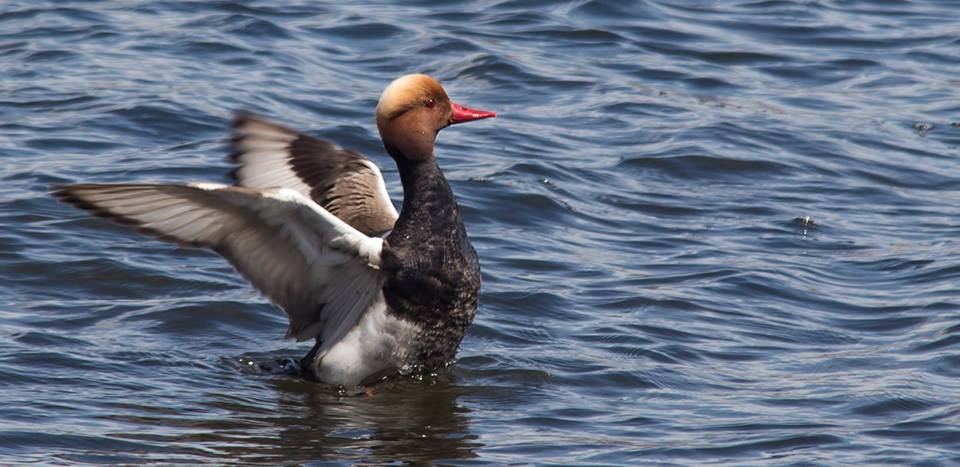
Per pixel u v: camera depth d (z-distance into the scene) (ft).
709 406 35.09
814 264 45.96
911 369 37.40
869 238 48.62
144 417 33.50
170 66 62.69
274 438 32.63
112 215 31.89
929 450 32.07
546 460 31.50
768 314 41.68
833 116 61.11
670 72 65.41
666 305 41.88
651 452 32.01
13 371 35.53
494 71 64.03
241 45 65.72
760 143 57.41
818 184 53.93
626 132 58.08
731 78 65.26
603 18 71.92
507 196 50.34
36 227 45.34
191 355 38.01
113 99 58.03
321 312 35.99
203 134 55.21
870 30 71.97
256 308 40.93
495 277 43.60
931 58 68.33
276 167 37.42
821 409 34.73
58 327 38.86
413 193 36.14
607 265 45.24
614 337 39.60
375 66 64.54
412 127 36.14
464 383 36.60
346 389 36.22
